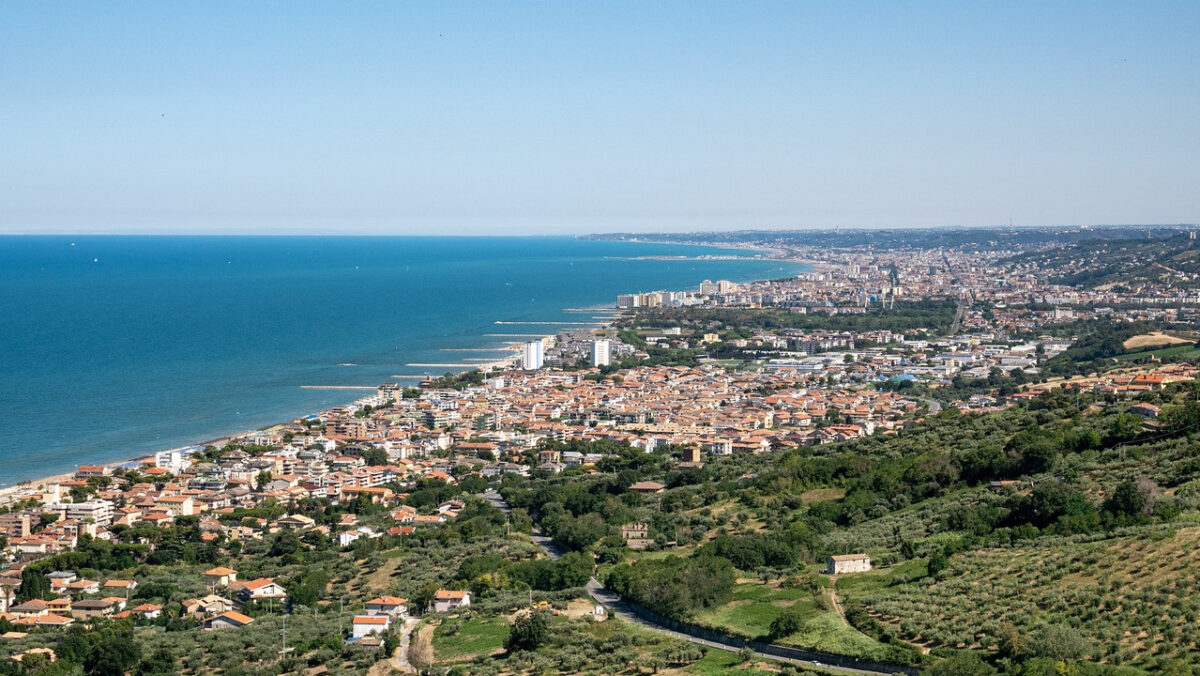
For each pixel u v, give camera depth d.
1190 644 174.75
